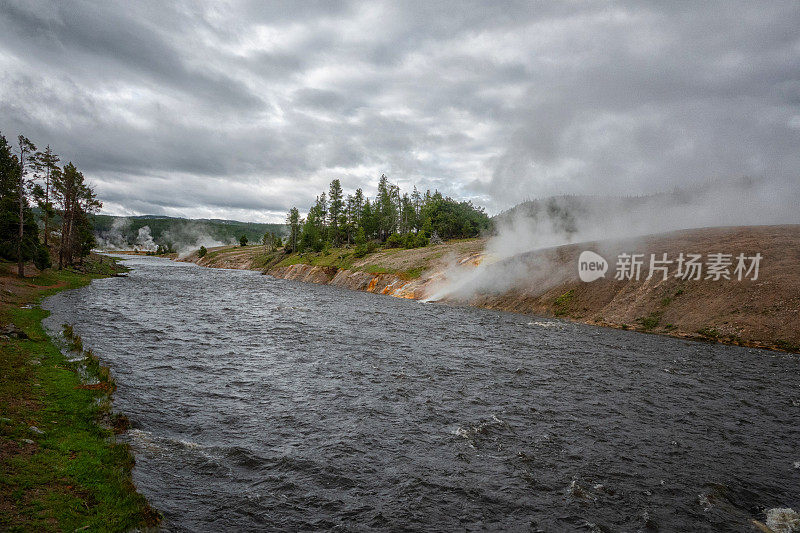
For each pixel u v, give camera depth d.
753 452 12.38
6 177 59.03
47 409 11.59
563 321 39.44
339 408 14.34
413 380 17.97
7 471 8.12
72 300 35.66
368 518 8.34
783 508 9.51
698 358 24.94
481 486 9.75
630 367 22.00
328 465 10.38
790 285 32.78
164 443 10.99
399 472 10.22
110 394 13.82
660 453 11.99
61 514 7.26
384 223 123.94
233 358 20.25
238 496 8.85
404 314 39.75
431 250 80.12
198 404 14.02
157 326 26.89
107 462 9.38
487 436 12.55
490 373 19.69
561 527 8.38
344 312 39.16
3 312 24.25
